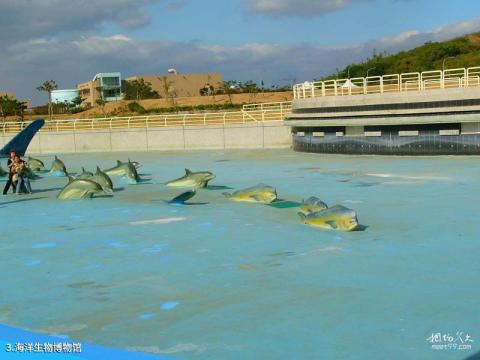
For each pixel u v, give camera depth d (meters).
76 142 44.66
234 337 6.86
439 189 18.11
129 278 9.45
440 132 27.39
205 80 130.12
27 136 26.33
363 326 7.07
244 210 15.55
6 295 8.71
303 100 33.25
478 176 20.55
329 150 31.78
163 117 42.91
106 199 18.39
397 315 7.40
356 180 20.98
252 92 92.00
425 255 10.32
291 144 37.59
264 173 24.48
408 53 83.81
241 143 39.50
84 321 7.52
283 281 8.99
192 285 8.95
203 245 11.62
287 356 6.30
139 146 42.97
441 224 12.96
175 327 7.23
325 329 7.02
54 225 14.36
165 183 22.42
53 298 8.52
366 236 11.97
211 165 29.11
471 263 9.71
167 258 10.68
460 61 73.56
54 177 25.97
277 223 13.62
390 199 16.62
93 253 11.26
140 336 6.98
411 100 27.98
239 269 9.77
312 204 13.93
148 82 116.19
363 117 29.78
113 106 88.81
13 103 84.12
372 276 9.12
